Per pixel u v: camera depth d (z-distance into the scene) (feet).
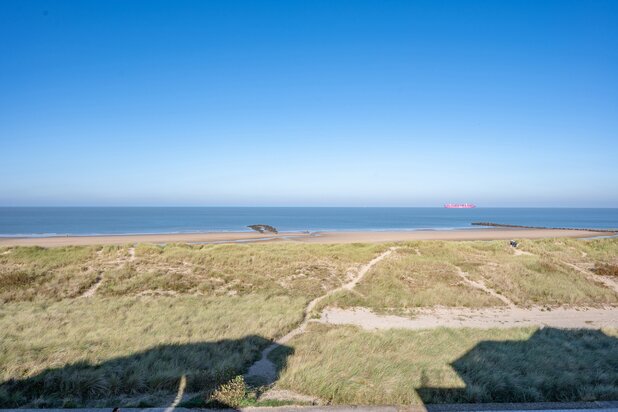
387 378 23.56
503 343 33.30
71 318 38.27
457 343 32.83
